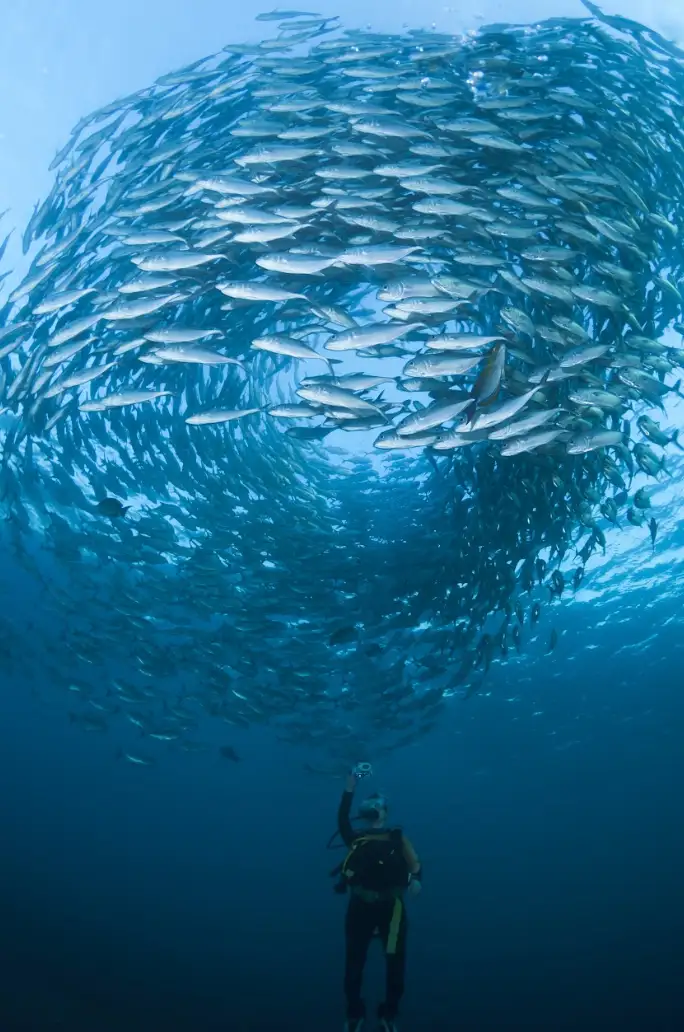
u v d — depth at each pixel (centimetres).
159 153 944
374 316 1427
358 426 923
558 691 2002
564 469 1080
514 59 898
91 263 1029
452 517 1369
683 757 2127
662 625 1911
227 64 942
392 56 923
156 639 1568
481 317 891
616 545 1647
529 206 886
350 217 802
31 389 1037
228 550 1420
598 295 827
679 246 954
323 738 1628
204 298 1122
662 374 913
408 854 519
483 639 1334
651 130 921
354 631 1185
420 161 798
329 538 1509
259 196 862
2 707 2089
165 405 1262
